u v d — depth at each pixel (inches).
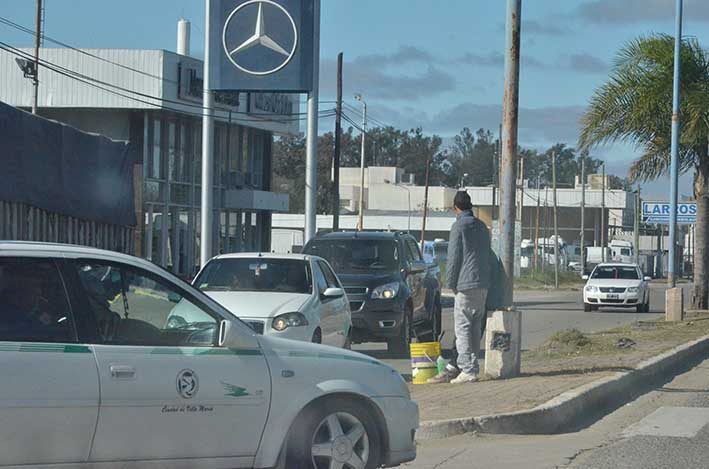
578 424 503.8
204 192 1087.0
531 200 4119.1
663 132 1284.4
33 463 281.0
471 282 575.5
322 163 4862.2
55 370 284.5
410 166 6048.2
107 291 306.2
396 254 836.0
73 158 904.3
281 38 1070.4
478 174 6501.0
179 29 2428.6
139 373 297.3
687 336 930.7
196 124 2158.0
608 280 1593.3
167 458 303.6
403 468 392.2
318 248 841.5
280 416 321.1
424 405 502.0
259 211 2440.9
